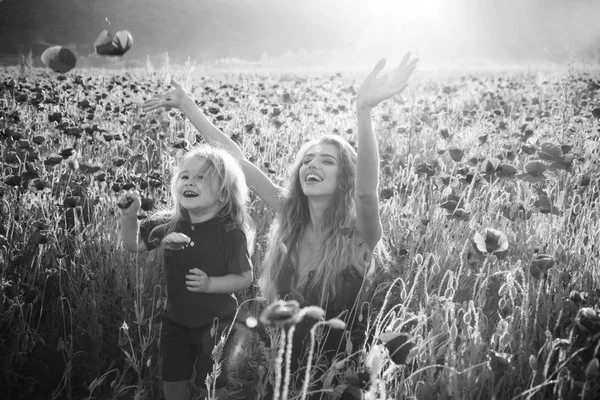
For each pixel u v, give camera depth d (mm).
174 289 2756
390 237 3701
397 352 1825
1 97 6930
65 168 4203
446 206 3150
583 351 2016
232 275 2736
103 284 3309
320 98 8570
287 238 2984
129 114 6801
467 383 2137
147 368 2871
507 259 3113
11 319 2826
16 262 3309
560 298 2695
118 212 3660
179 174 2834
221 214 2842
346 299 2803
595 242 3287
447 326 2270
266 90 9141
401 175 4398
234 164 2922
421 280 3049
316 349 2693
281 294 2945
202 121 3646
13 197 3801
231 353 2654
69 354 2648
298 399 2418
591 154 4625
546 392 2254
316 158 2906
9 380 2697
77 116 6094
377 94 2514
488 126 6633
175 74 11336
